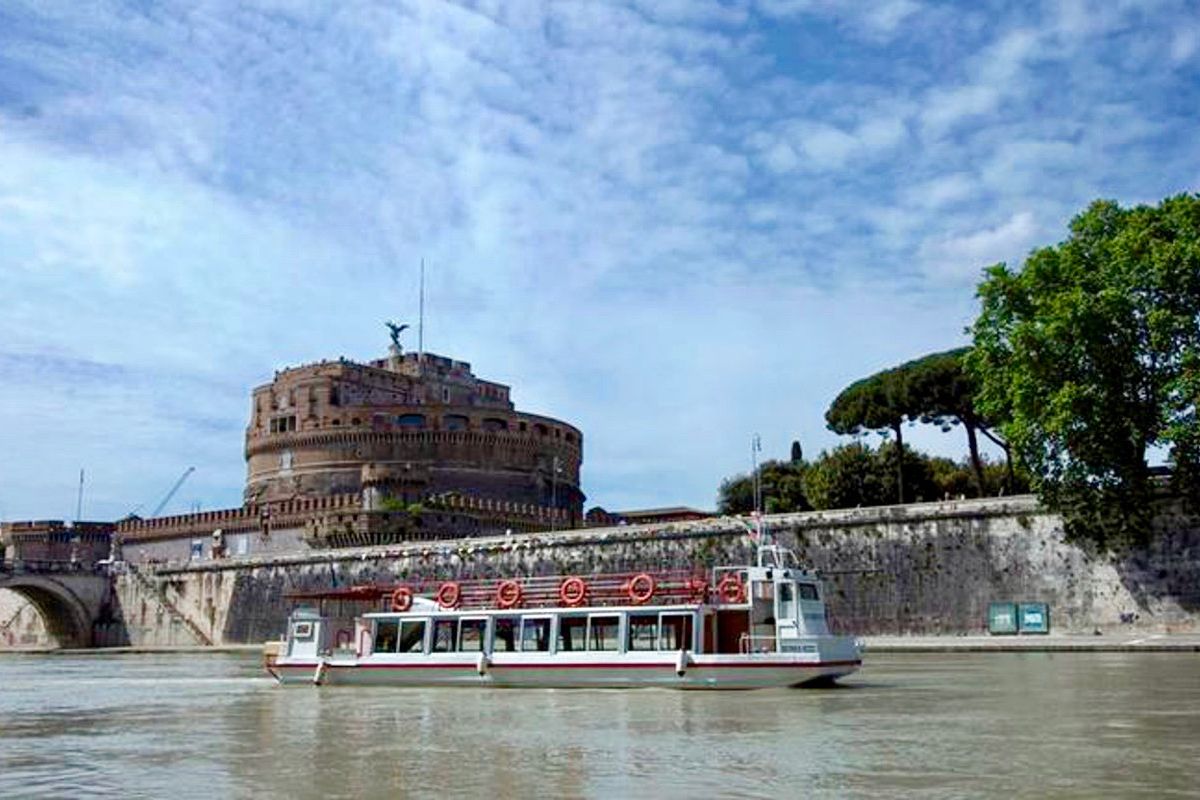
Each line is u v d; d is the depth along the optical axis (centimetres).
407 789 1856
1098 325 5344
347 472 13650
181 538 13375
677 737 2472
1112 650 5331
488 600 4416
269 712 3331
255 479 14512
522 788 1844
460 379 16775
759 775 1928
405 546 9106
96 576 11719
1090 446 5534
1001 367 5962
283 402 14638
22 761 2286
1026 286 5803
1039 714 2730
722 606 4000
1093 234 5809
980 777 1856
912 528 6606
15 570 11112
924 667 4566
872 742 2311
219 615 10519
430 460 13538
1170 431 5200
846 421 8525
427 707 3378
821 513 6938
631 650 3984
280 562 10050
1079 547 6034
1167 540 5750
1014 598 6200
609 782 1886
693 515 12238
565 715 3023
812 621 4012
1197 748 2131
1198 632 5594
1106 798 1664
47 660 8594
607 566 7825
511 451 14025
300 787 1898
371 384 14925
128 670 6438
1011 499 6297
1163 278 5297
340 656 4572
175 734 2759
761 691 3653
